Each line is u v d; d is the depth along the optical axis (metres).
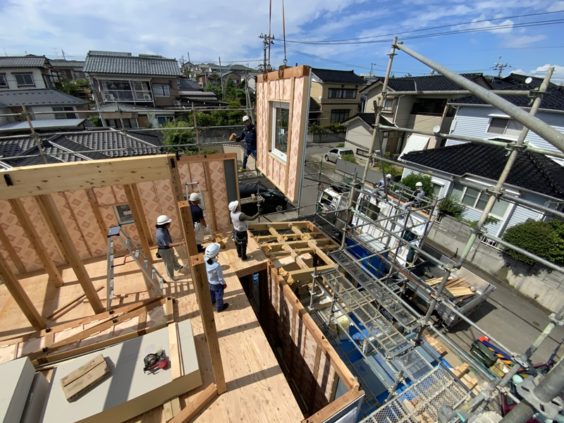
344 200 11.32
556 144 1.72
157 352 4.03
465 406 3.70
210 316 3.44
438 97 21.27
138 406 3.61
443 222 12.38
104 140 11.57
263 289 7.54
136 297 5.64
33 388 3.44
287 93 5.12
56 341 4.49
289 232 10.87
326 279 5.66
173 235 7.83
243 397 4.04
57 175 2.80
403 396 4.09
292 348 6.48
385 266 8.45
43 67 31.12
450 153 14.03
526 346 7.97
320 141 30.75
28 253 6.22
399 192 10.75
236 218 6.58
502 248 10.38
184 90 33.62
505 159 12.26
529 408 2.20
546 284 9.27
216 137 23.89
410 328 4.37
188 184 7.25
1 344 4.39
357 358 6.64
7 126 17.77
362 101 29.73
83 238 6.68
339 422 3.88
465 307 8.05
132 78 25.89
